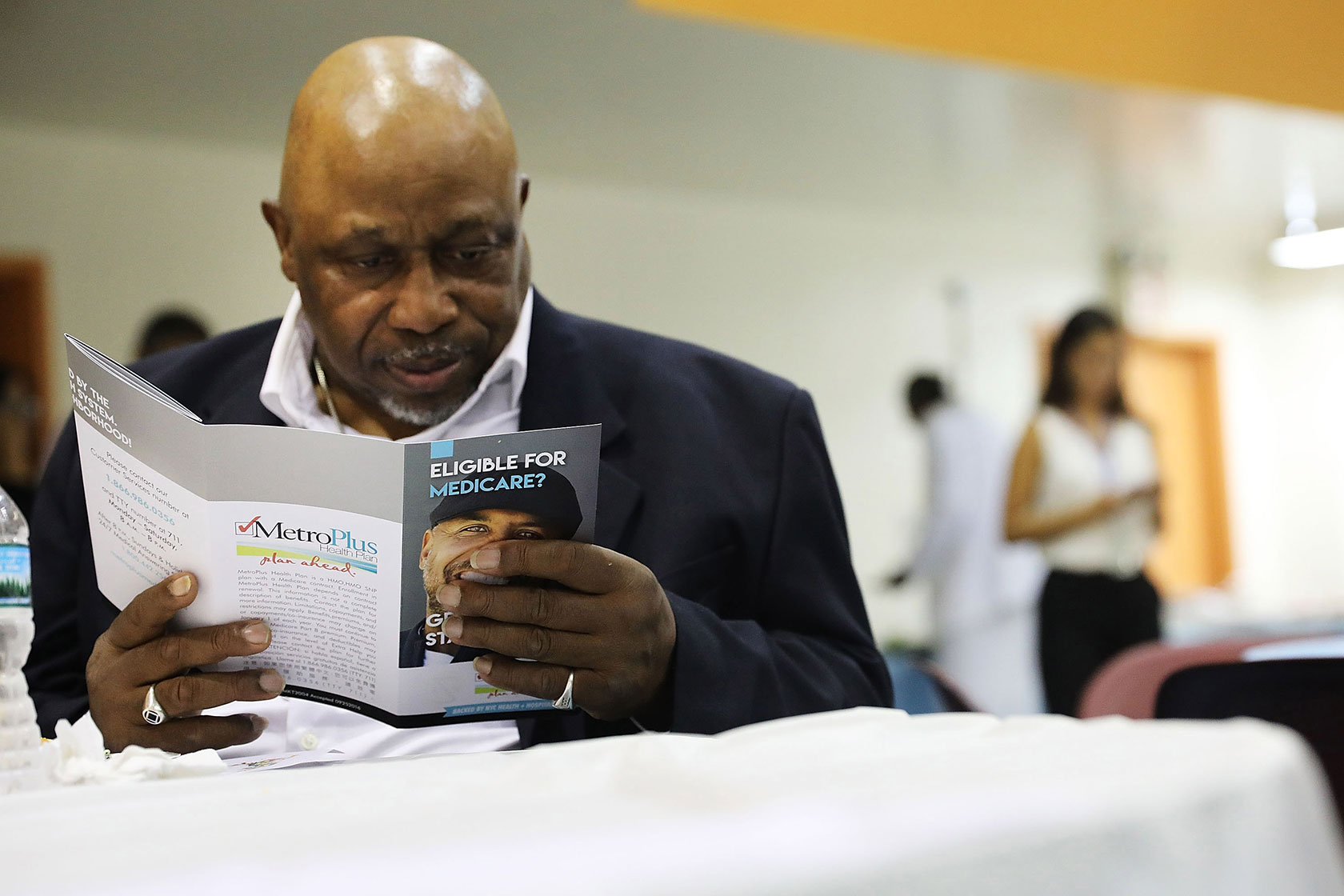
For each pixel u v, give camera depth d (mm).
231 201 5625
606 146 5961
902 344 7426
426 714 999
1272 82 4637
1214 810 542
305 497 932
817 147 6059
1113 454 3928
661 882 430
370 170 1228
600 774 651
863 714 873
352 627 967
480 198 1248
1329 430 8773
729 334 6965
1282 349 8844
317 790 665
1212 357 8570
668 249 6852
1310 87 4703
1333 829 612
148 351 3998
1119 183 6992
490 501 953
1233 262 8656
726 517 1371
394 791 647
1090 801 512
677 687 1097
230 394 1462
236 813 597
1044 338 7840
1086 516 3844
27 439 5004
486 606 962
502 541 968
